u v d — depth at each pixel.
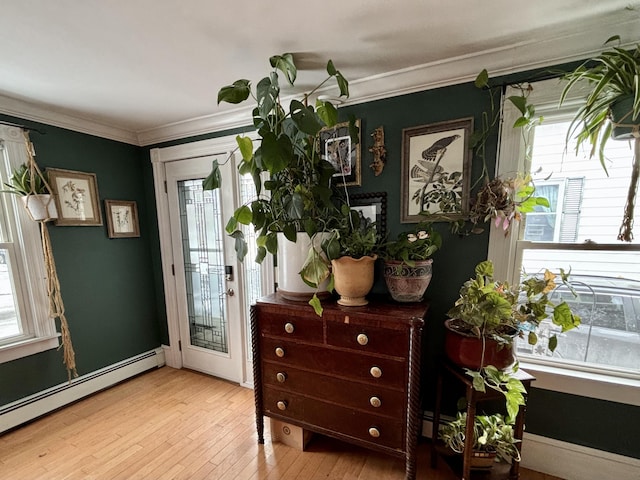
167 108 2.00
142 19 1.09
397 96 1.63
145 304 2.66
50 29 1.14
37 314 1.96
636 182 1.08
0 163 1.82
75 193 2.15
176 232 2.54
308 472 1.51
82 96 1.78
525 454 1.51
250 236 2.21
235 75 1.56
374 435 1.39
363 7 1.06
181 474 1.51
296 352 1.53
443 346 1.64
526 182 1.32
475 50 1.37
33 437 1.78
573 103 1.32
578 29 1.21
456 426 1.44
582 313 1.43
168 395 2.24
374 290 1.77
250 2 1.01
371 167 1.72
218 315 2.46
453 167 1.53
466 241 1.56
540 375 1.45
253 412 2.02
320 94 1.77
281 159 1.30
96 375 2.29
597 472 1.38
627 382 1.32
